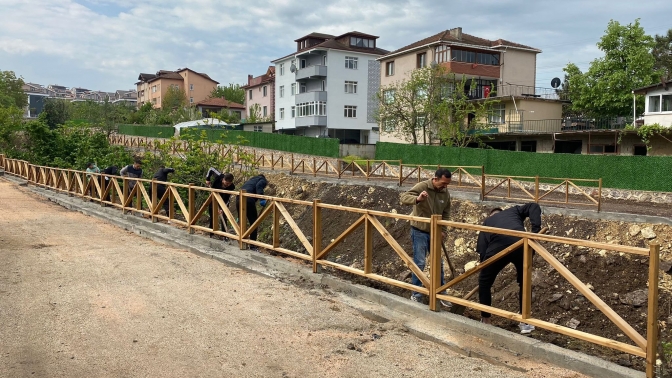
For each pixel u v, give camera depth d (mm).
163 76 77562
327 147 33844
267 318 5012
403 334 4777
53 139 25953
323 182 20266
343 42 47000
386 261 11750
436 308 5164
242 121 58875
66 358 3914
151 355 4035
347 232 6223
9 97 55312
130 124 57250
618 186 19125
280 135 37719
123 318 4863
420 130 31406
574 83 30844
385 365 4004
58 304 5207
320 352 4219
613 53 28938
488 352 4324
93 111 50844
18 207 13656
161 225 10305
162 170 12852
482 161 24188
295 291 6066
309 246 6828
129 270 6781
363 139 47219
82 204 14016
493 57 35906
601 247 3832
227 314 5086
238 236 8266
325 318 5086
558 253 9695
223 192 8461
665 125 22781
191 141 15852
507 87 35844
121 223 10992
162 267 7023
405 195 6105
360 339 4566
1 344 4137
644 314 7586
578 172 20484
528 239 4387
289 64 49156
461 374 3867
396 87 32125
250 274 6875
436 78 29609
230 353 4129
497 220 5379
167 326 4691
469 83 34594
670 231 9516
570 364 3990
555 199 16422
